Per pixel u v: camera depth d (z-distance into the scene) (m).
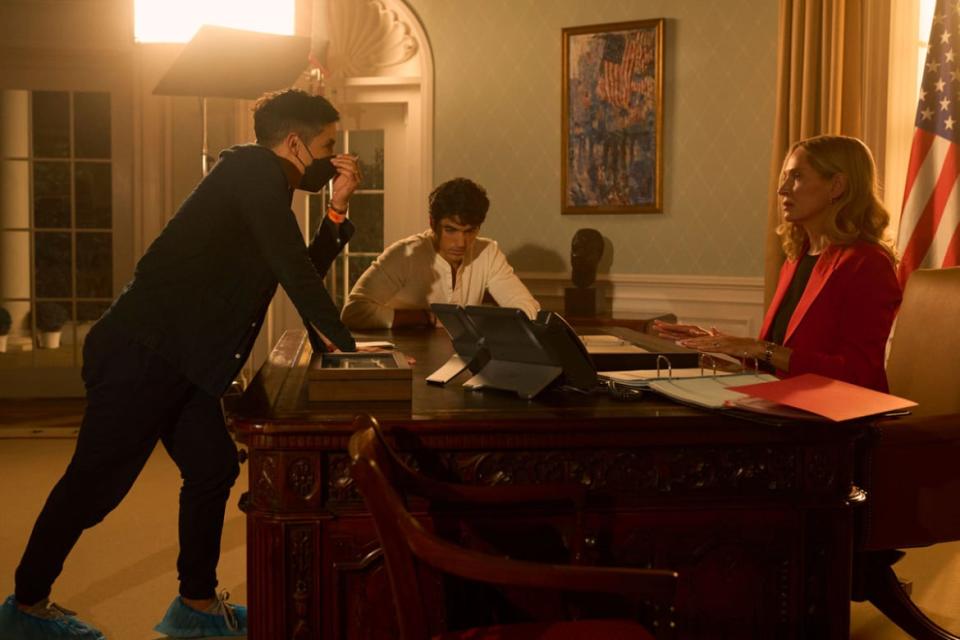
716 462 1.94
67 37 6.33
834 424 1.88
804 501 1.96
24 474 4.68
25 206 6.57
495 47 5.78
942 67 4.59
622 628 1.72
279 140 2.64
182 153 6.32
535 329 2.00
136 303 2.56
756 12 5.26
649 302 5.62
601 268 5.71
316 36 5.96
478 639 1.67
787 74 5.05
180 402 2.68
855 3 4.85
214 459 2.73
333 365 2.12
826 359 2.44
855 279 2.60
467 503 1.89
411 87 6.06
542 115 5.72
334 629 1.88
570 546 1.92
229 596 3.11
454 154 5.91
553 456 1.90
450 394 2.12
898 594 2.71
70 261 6.61
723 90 5.36
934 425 2.48
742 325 5.40
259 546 1.88
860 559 2.64
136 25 4.60
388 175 6.22
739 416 1.88
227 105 6.24
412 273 3.69
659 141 5.48
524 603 1.94
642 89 5.49
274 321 6.35
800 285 2.93
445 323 2.28
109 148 6.54
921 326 2.96
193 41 4.11
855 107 4.89
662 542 1.93
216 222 2.52
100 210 6.58
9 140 6.53
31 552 2.60
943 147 4.57
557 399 2.05
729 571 1.96
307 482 1.86
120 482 2.64
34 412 6.18
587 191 5.66
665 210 5.53
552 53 5.68
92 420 2.58
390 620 1.89
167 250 2.55
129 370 2.55
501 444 1.86
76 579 3.32
